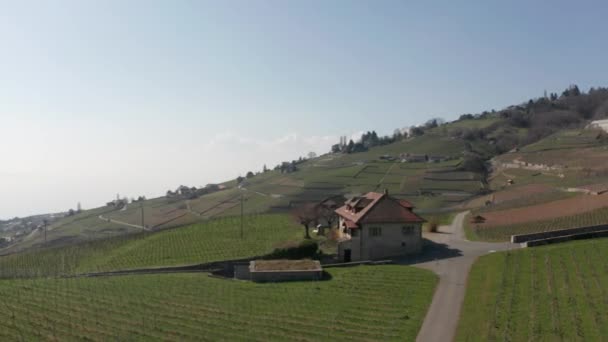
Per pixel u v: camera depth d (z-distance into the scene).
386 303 66.25
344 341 53.53
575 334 50.47
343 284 75.88
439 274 79.50
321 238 111.56
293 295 70.88
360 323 59.12
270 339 54.31
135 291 73.75
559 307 57.78
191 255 103.88
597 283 63.81
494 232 105.94
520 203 132.88
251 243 111.19
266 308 65.19
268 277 80.44
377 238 97.50
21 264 113.25
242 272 88.00
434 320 59.53
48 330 57.78
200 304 67.19
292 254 94.88
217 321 60.34
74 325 59.41
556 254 79.88
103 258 111.44
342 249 97.19
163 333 56.62
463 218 130.25
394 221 97.75
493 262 80.25
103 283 79.06
